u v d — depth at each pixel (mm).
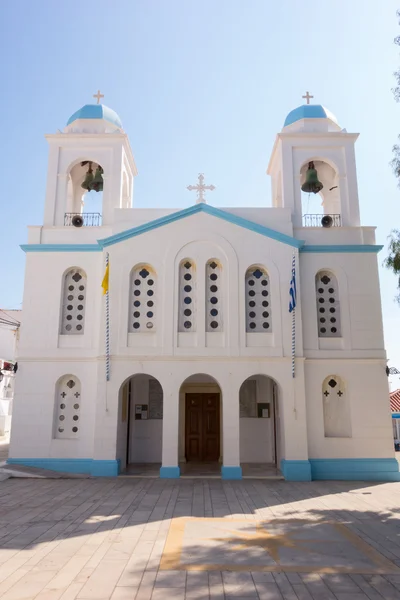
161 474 16047
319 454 16703
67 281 18328
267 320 17344
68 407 17422
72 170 20719
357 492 14094
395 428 27516
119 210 18359
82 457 16766
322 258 18234
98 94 20859
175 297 17203
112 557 7969
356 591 6617
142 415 19969
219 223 17766
